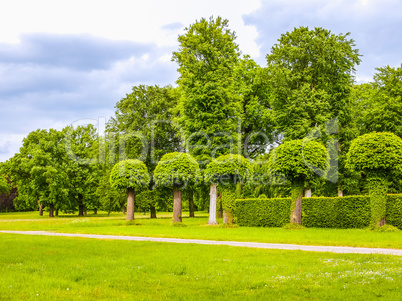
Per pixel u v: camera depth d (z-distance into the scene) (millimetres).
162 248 14531
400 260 10930
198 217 46156
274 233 20453
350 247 14562
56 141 55281
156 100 39562
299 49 30406
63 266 10703
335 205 25000
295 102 29516
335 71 30953
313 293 7543
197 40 30109
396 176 22125
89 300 7141
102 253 13234
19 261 11727
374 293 7449
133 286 8352
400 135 31719
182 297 7359
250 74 38594
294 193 24688
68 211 58656
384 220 21656
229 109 30172
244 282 8625
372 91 35969
